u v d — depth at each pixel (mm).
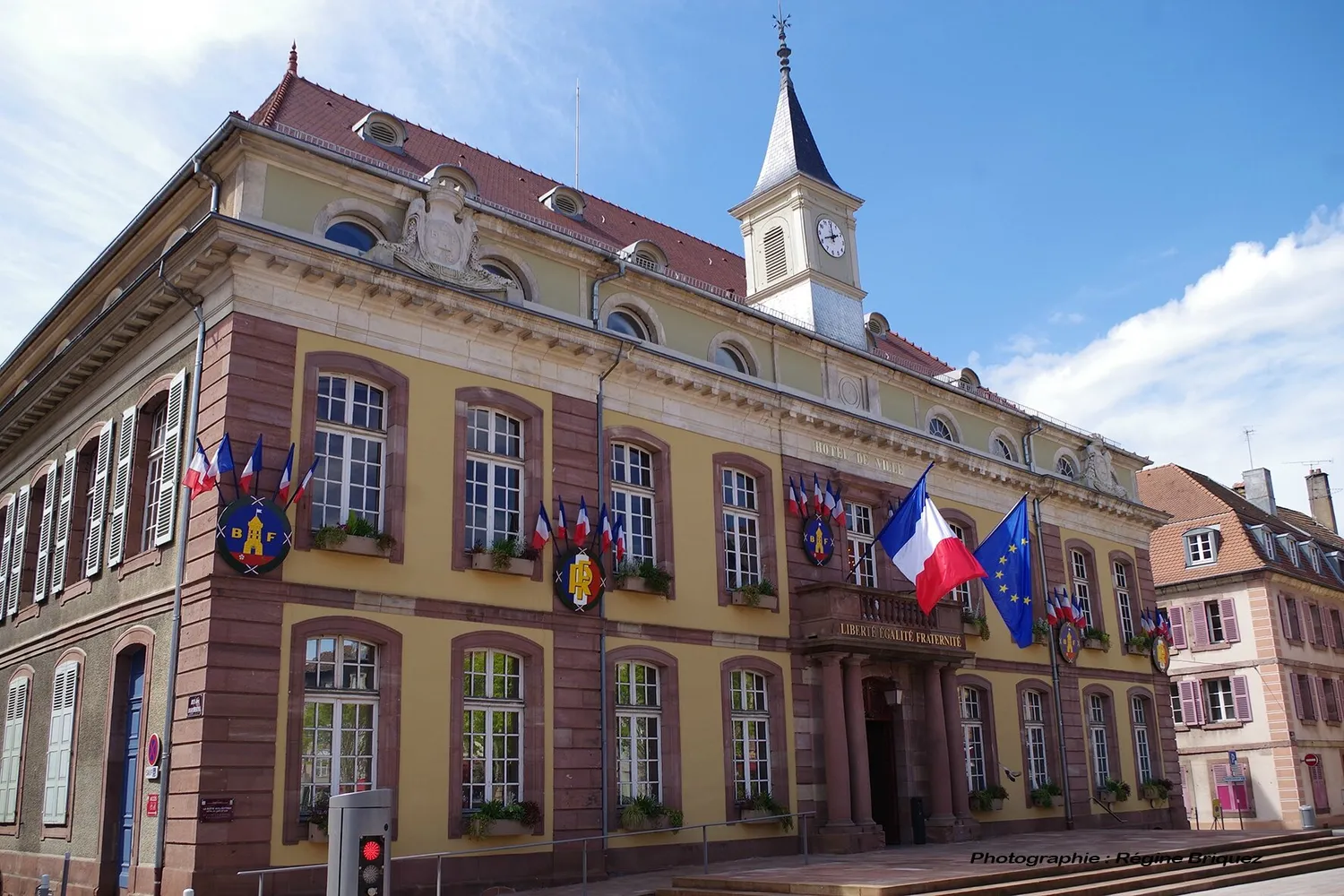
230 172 18172
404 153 23094
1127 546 35969
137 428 19453
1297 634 45188
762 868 19719
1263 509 53312
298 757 16328
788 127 30578
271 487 16922
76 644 20266
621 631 21000
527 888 18297
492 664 19203
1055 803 29656
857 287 30109
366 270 18359
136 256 21359
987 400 31500
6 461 25953
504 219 20766
